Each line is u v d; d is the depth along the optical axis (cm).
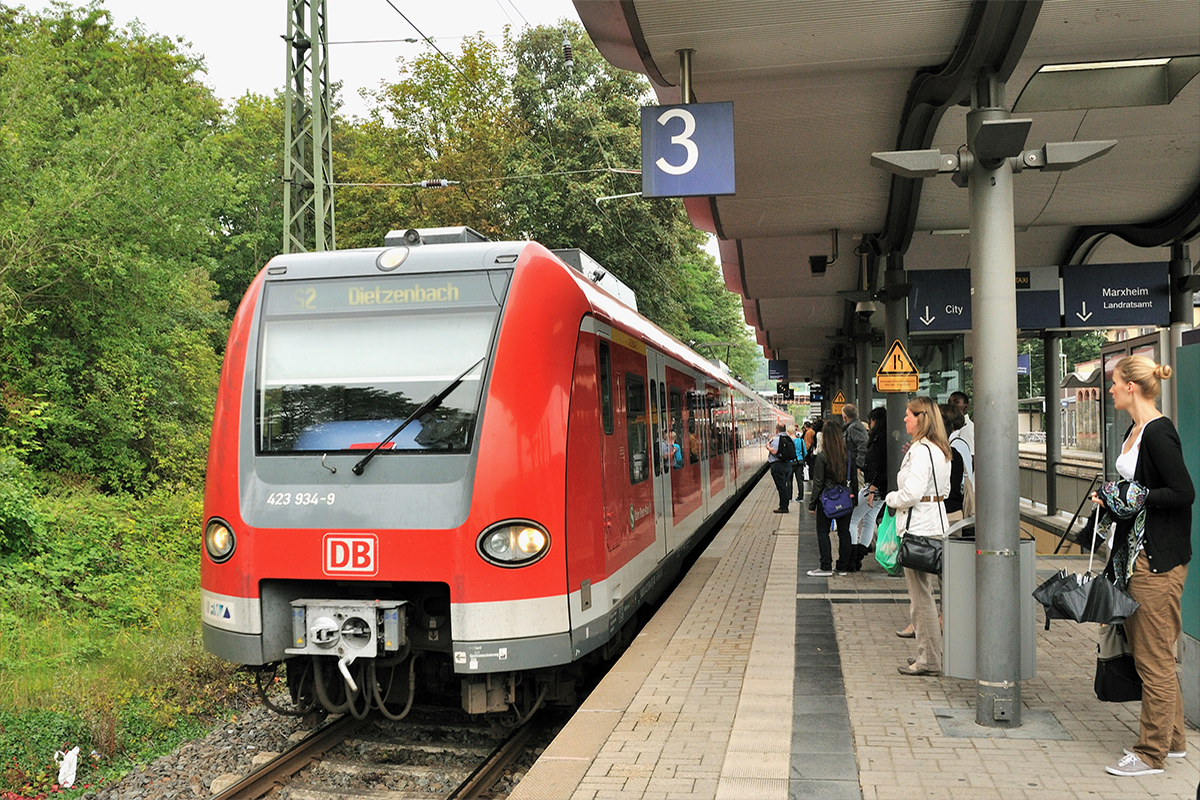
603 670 817
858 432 1202
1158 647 443
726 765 474
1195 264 1447
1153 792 427
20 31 2453
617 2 650
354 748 623
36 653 855
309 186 1725
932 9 639
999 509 529
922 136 834
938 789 437
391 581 567
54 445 1387
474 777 539
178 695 791
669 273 3203
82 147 1412
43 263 1335
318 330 617
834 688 617
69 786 585
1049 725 529
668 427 979
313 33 1711
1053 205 1124
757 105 847
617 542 691
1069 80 799
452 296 602
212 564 598
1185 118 878
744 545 1391
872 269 1306
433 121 2800
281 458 595
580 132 2816
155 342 1591
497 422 571
